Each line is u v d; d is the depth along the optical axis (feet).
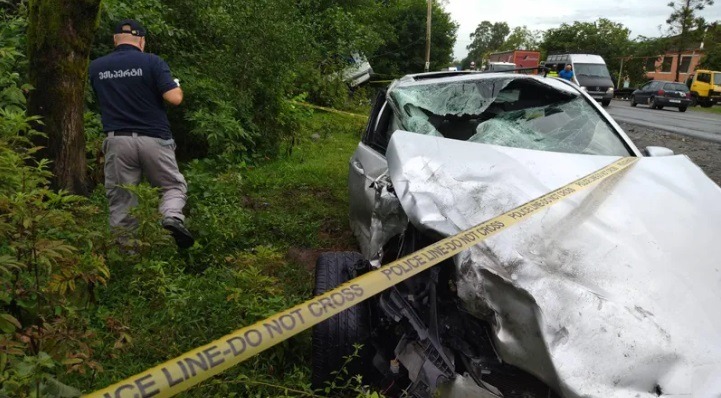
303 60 36.01
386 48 105.81
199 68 25.26
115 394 5.06
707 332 7.50
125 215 13.93
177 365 5.42
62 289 8.68
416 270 7.14
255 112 26.58
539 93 14.89
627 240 8.89
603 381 6.82
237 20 25.73
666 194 10.48
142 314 10.61
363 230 13.97
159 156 14.03
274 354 9.84
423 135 11.82
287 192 21.98
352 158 15.80
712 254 9.02
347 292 6.64
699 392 6.78
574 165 11.29
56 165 15.29
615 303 7.63
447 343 8.17
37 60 14.88
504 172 10.52
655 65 195.62
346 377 9.11
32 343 7.91
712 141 44.88
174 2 25.20
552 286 7.74
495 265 8.05
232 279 12.26
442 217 9.08
